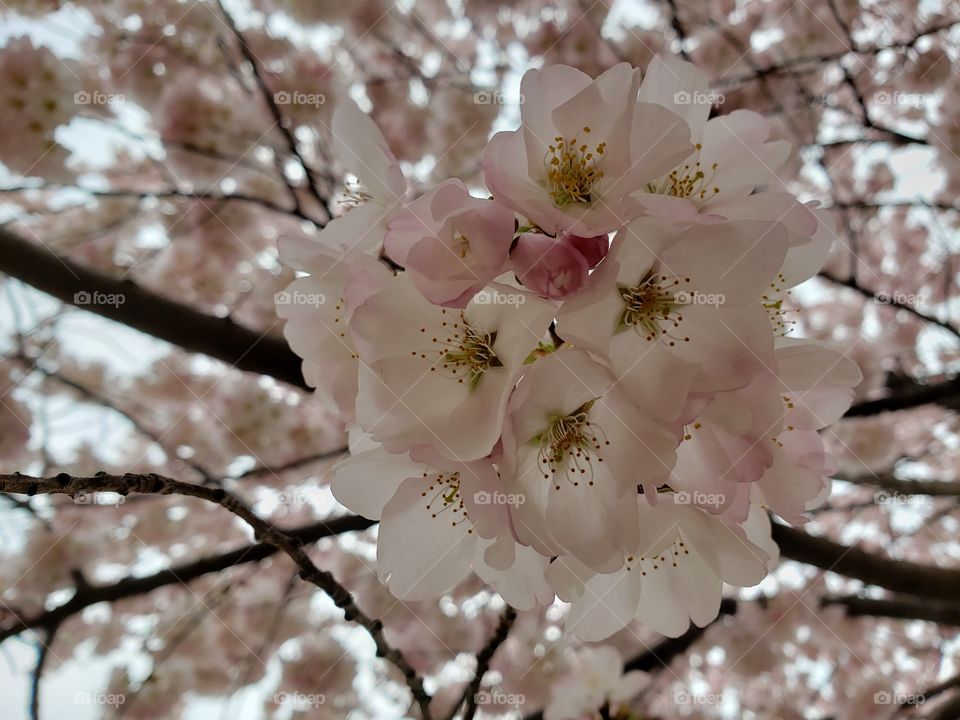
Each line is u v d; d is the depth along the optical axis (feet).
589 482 3.51
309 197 11.82
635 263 3.52
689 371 3.29
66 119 8.82
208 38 10.87
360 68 12.64
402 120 11.75
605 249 3.44
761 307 3.44
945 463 15.61
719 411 3.45
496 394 3.46
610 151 3.45
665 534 3.70
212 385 12.06
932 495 11.59
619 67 3.45
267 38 11.10
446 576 4.09
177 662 12.02
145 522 12.39
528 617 12.91
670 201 3.32
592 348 3.20
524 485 3.47
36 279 7.83
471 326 3.61
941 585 9.34
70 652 12.91
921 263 14.93
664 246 3.38
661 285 3.58
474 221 3.18
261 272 12.12
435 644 12.69
